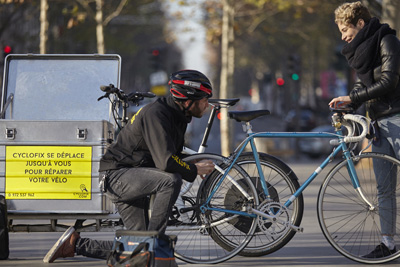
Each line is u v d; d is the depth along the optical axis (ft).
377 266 37.55
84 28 181.78
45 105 42.34
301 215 38.09
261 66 363.56
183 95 32.55
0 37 163.53
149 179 32.12
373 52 37.45
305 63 289.53
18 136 36.17
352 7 37.86
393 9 102.01
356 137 37.81
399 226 38.40
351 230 38.47
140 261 30.09
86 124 35.91
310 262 38.11
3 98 42.45
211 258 37.60
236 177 37.42
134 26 212.84
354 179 38.63
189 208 37.17
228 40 136.46
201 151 38.19
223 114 131.03
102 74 42.75
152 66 173.37
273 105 422.41
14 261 38.32
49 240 46.75
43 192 36.06
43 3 117.50
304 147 161.79
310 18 196.44
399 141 37.91
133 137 32.73
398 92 37.76
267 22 199.72
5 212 36.11
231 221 37.32
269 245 38.47
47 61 43.09
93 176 35.88
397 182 38.24
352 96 37.91
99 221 37.37
